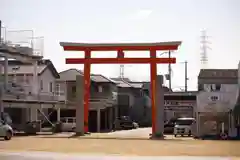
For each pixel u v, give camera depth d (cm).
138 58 3872
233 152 2317
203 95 3750
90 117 6209
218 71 5859
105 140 3334
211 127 3706
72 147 2630
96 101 6106
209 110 3719
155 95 3803
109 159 1948
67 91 6091
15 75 5200
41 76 5409
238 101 3678
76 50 3959
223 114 3694
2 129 3225
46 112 5497
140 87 7994
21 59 4609
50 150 2427
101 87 6544
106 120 6344
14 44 4547
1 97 4016
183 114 5859
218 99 3719
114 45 3903
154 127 3784
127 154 2223
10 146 2670
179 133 4066
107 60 3944
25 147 2605
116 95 6881
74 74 6188
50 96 5075
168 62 3800
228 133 3656
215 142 3114
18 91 4512
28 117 4931
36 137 3747
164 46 3812
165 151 2388
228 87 3725
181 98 5669
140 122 7831
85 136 3916
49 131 4844
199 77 5672
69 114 5950
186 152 2323
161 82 3816
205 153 2275
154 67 3831
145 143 3017
